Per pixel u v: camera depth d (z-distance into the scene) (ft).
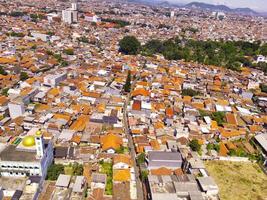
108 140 339.57
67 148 319.27
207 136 389.19
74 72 576.20
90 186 270.87
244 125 441.27
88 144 344.08
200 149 357.61
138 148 337.31
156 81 582.76
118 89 524.11
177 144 348.59
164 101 488.85
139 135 368.27
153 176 277.23
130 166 304.30
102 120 393.70
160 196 249.55
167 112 441.68
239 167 337.11
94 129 371.56
